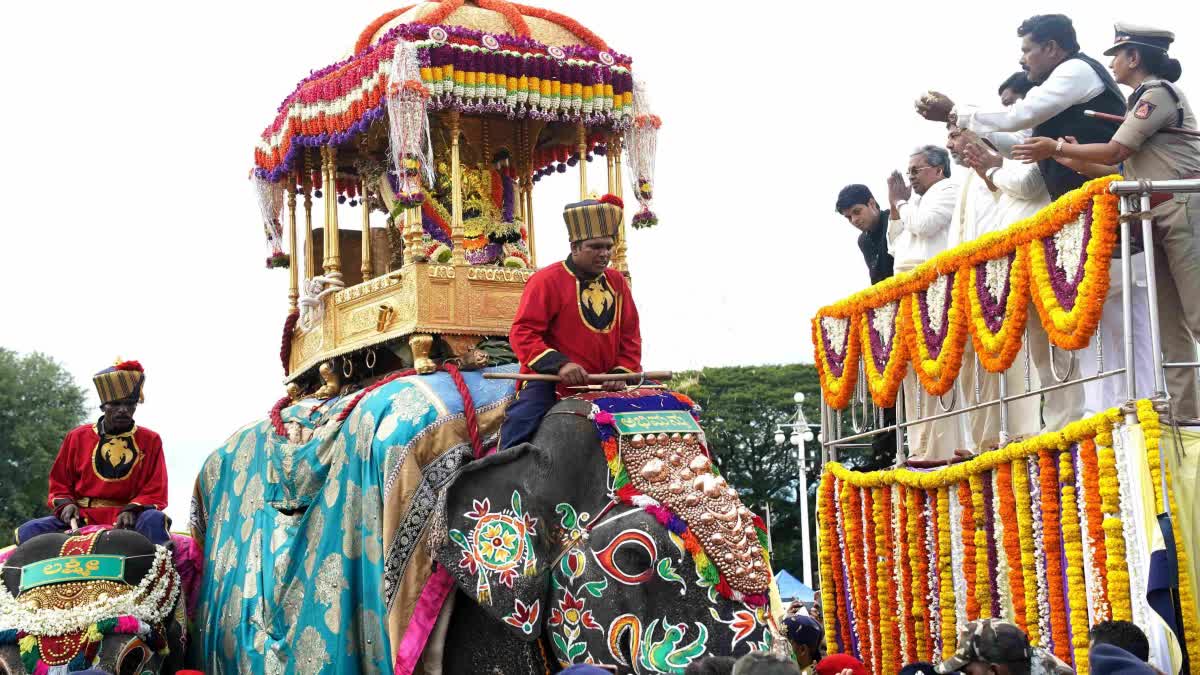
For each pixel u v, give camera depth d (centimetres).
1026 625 647
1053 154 699
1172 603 548
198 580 858
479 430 678
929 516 743
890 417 946
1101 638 535
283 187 910
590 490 615
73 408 3631
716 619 566
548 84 756
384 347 770
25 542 765
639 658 572
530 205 848
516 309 756
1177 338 697
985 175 783
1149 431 566
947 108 787
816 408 3397
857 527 823
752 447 3366
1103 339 698
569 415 627
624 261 785
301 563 722
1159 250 696
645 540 581
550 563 610
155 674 761
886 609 783
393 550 652
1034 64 771
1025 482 652
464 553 621
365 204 848
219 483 855
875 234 967
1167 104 691
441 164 804
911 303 754
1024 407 771
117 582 745
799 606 784
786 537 3325
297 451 746
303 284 846
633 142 783
